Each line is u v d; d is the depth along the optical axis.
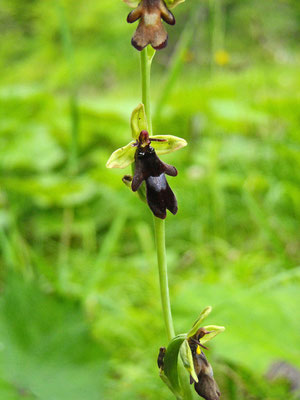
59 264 0.31
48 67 0.85
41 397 0.17
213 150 0.41
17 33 0.89
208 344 0.23
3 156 0.41
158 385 0.23
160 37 0.16
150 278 0.31
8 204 0.37
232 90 0.54
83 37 0.89
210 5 0.40
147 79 0.17
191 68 0.63
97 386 0.18
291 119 0.48
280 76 0.62
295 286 0.24
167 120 0.51
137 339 0.25
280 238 0.36
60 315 0.18
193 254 0.35
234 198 0.41
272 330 0.22
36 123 0.45
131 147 0.17
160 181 0.17
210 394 0.16
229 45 0.71
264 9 0.77
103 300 0.26
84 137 0.48
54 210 0.39
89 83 0.93
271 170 0.41
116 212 0.40
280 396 0.22
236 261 0.32
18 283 0.18
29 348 0.18
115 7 0.87
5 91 0.47
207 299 0.24
